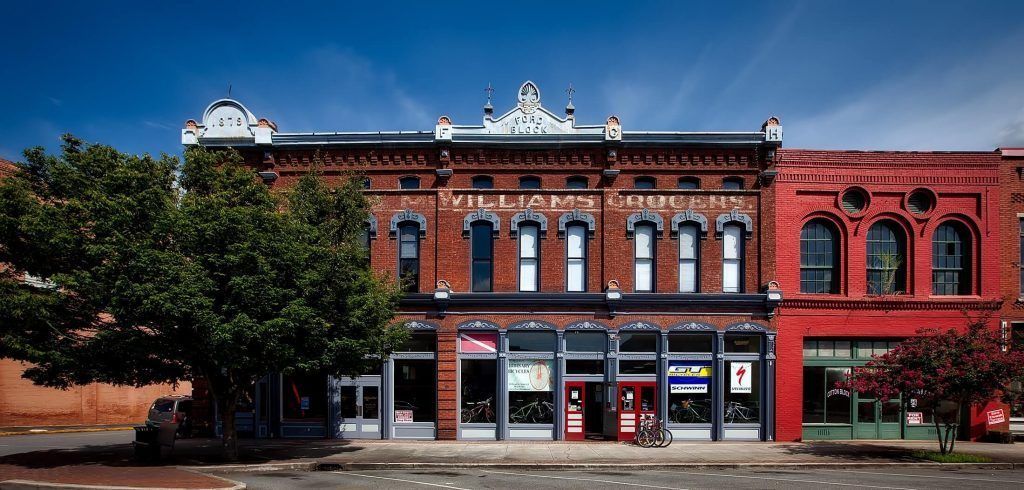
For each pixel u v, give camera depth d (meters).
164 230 15.28
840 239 23.17
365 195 22.91
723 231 22.98
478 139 23.11
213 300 15.20
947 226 23.59
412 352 22.86
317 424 22.81
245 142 23.23
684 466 17.98
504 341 22.61
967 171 23.39
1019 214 23.41
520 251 23.19
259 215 16.02
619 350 22.72
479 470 17.31
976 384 18.16
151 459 17.22
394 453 19.50
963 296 23.09
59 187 16.52
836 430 22.80
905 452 19.95
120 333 15.53
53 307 15.85
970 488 14.74
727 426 22.48
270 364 16.36
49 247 15.41
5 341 15.41
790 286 22.86
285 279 16.41
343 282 17.11
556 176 23.50
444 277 22.80
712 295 22.33
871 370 20.70
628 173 23.31
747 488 14.59
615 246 22.83
